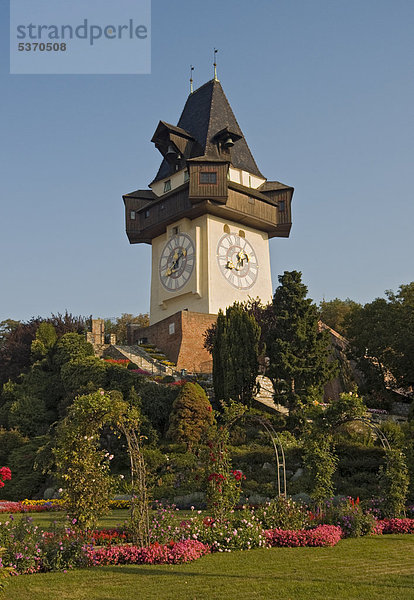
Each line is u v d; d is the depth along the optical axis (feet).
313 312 109.40
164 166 192.65
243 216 171.32
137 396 106.63
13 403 124.36
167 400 108.17
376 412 122.31
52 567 38.01
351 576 36.24
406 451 68.90
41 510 76.38
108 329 266.57
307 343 106.32
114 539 44.34
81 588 33.47
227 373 110.01
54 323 169.99
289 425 97.09
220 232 171.12
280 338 108.58
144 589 33.19
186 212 168.04
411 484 66.80
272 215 179.11
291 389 103.45
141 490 44.47
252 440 97.86
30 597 31.63
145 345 160.56
